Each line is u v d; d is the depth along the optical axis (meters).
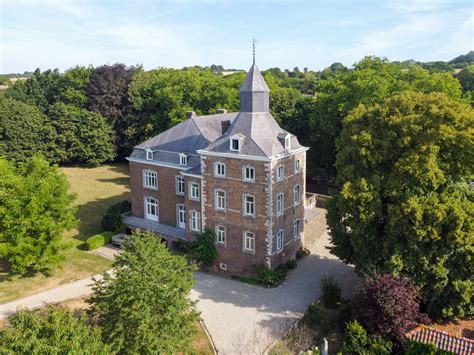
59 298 38.53
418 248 31.59
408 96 35.78
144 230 50.12
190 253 44.72
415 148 32.69
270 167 38.84
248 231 41.34
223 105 76.19
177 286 26.64
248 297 38.62
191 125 50.34
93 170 90.88
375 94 59.47
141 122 93.25
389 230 32.84
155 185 51.09
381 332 28.94
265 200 39.72
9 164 45.25
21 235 39.00
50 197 40.25
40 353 19.45
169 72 102.06
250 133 40.50
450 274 31.41
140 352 25.11
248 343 31.95
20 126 85.44
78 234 53.25
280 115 74.62
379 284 29.67
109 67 96.44
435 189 32.62
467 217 30.44
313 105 74.06
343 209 34.47
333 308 36.56
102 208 63.62
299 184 45.47
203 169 43.00
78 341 20.88
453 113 32.38
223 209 42.53
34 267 41.34
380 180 34.00
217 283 41.38
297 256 46.69
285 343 31.84
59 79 104.94
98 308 26.48
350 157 36.53
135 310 25.16
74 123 91.06
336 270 43.59
